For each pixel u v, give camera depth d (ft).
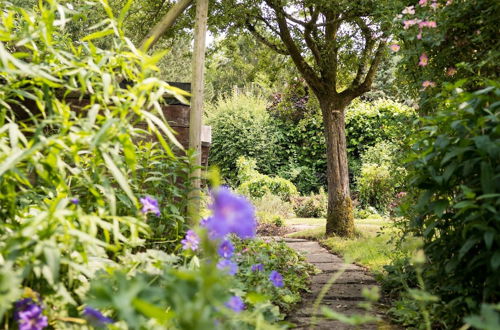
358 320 3.77
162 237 8.84
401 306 8.86
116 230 5.41
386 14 12.22
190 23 22.50
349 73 23.66
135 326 2.90
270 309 6.68
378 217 31.91
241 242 11.48
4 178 5.39
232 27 22.11
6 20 6.95
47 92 6.02
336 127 22.91
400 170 12.46
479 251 6.45
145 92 5.93
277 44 23.90
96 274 5.00
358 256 15.84
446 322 7.33
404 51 10.78
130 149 5.57
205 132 14.65
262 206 32.78
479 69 9.14
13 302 4.57
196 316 2.99
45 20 6.20
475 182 6.44
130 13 21.93
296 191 37.35
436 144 6.52
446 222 7.22
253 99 45.55
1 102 5.80
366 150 38.91
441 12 9.75
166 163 9.61
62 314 4.99
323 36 22.59
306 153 42.09
